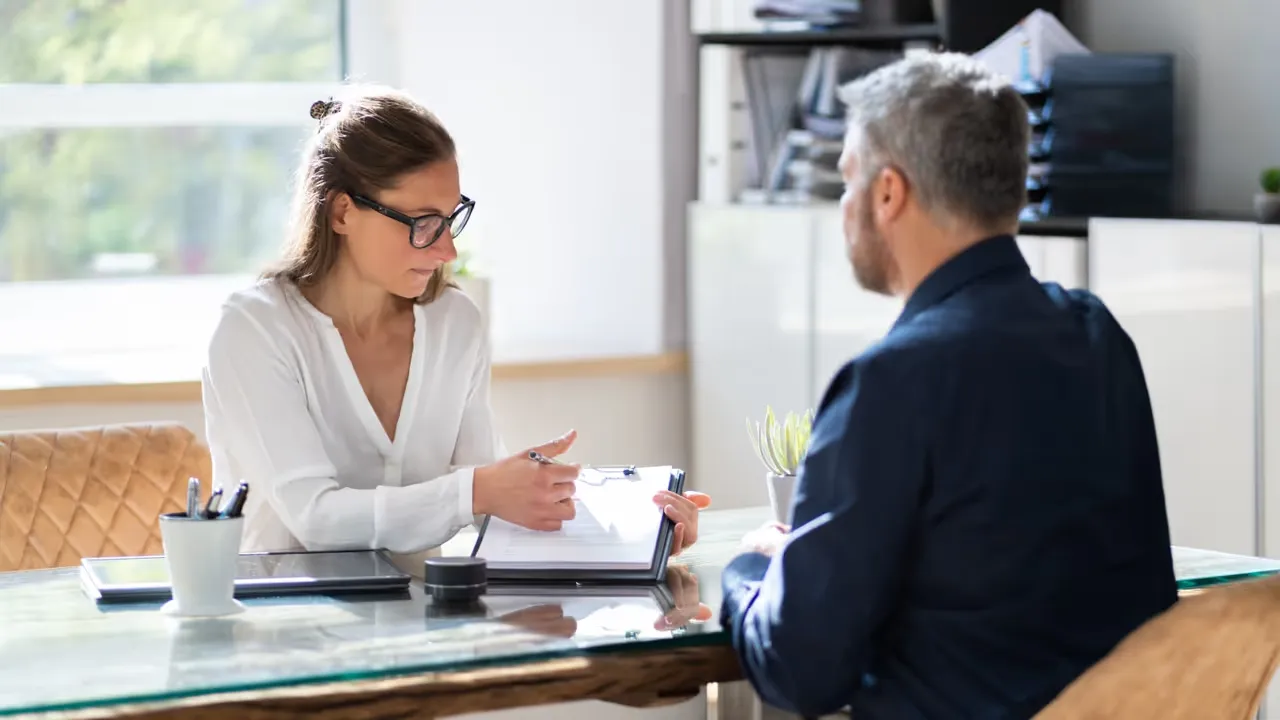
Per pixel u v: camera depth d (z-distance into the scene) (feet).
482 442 8.93
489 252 15.51
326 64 15.46
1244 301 10.40
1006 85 6.13
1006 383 5.75
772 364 14.23
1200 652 5.85
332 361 8.24
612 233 15.42
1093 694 5.67
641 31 15.05
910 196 6.11
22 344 14.42
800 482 5.89
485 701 5.59
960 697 5.77
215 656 5.68
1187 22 12.76
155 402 13.21
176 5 14.80
